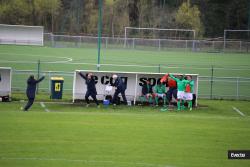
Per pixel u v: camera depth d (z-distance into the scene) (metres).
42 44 119.00
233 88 62.88
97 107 45.22
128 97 48.06
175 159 28.75
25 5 144.88
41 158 27.89
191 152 30.44
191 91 45.72
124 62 86.19
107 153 29.44
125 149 30.48
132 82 48.00
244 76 75.31
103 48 116.81
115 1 144.88
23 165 26.47
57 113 41.25
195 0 154.88
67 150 29.75
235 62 96.75
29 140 31.69
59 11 147.00
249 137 35.09
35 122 37.03
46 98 48.62
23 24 144.88
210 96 54.22
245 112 46.62
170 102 46.84
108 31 141.50
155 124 38.31
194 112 45.12
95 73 47.78
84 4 148.75
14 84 56.38
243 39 137.75
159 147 31.30
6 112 40.66
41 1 145.38
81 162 27.41
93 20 144.50
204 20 150.88
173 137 34.12
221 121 41.00
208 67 84.38
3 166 26.17
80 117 39.88
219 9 152.88
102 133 34.41
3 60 81.00
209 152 30.61
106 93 47.88
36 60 83.50
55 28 145.88
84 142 31.78
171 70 77.56
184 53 113.50
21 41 120.88
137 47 118.88
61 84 47.78
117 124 37.66
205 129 37.25
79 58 90.38
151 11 148.00
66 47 117.25
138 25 146.50
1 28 120.44
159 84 46.69
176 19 143.25
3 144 30.50
